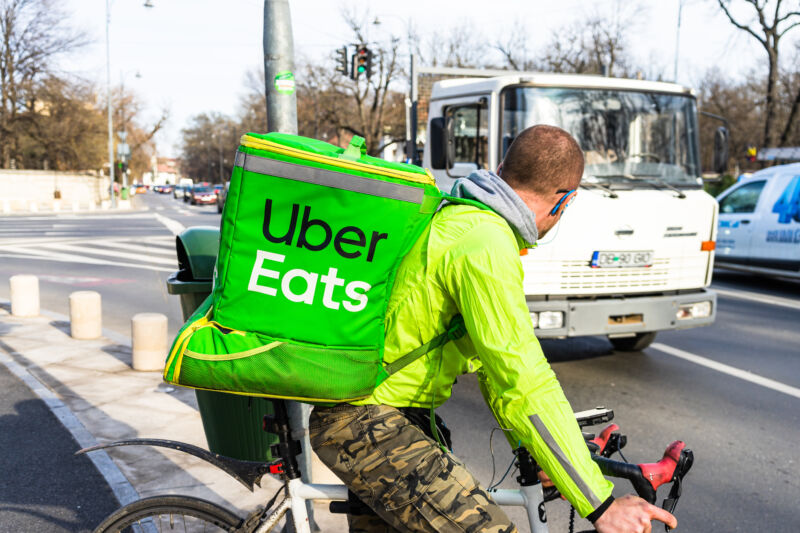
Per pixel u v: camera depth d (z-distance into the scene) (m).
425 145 7.54
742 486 4.16
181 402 5.23
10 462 4.13
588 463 1.66
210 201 53.16
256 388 1.73
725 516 3.79
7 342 7.08
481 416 5.41
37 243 18.55
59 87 51.09
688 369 6.69
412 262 1.79
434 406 1.94
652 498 1.83
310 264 1.70
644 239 6.08
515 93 6.29
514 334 1.70
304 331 1.71
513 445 2.05
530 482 2.03
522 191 1.91
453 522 1.82
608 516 1.65
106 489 3.80
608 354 7.23
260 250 1.71
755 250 11.56
